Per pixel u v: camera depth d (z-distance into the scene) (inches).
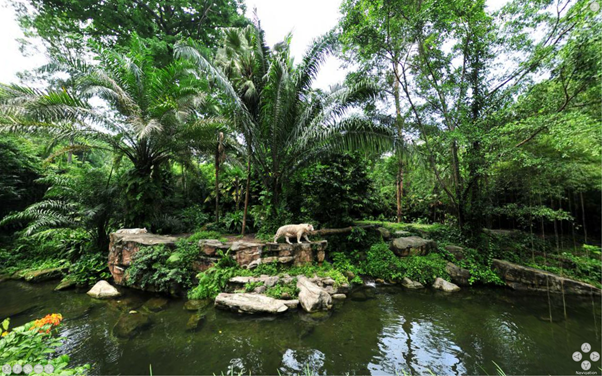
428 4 317.4
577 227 362.6
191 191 485.4
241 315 196.7
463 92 345.4
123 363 137.8
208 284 231.8
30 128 271.7
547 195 328.8
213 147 362.0
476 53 356.8
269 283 232.1
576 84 238.7
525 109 294.4
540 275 277.0
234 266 249.0
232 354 147.8
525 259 331.9
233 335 168.4
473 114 359.9
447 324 194.5
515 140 300.2
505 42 331.0
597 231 369.7
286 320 190.4
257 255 259.3
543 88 273.3
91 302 219.9
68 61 321.4
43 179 308.7
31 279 272.5
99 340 160.1
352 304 228.2
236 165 420.2
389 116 301.0
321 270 270.1
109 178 334.3
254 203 420.5
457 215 395.2
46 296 233.8
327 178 340.5
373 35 340.5
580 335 180.7
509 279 291.3
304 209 361.7
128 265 261.4
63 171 478.3
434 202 499.5
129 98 315.3
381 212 562.3
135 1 605.9
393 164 452.1
